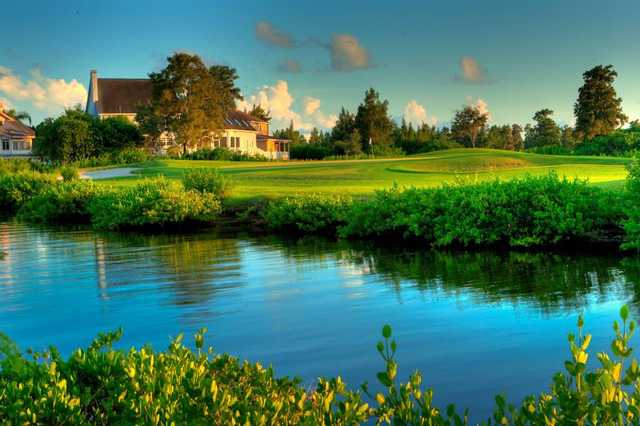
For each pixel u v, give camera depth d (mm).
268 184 30625
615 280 11445
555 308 9586
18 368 3641
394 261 14609
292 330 8891
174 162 54594
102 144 67750
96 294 11641
